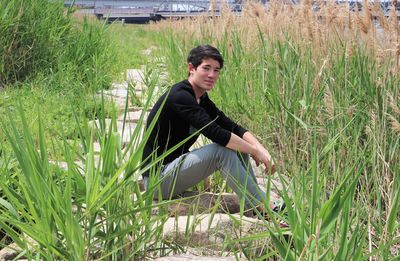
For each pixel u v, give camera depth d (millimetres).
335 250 3102
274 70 6098
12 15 7887
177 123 4191
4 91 7156
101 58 9156
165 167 4211
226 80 6676
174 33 12695
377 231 3729
